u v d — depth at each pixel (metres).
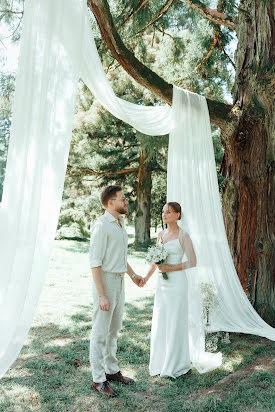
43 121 2.66
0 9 2.70
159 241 3.93
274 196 5.18
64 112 2.80
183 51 8.39
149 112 4.69
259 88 5.16
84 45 3.35
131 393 3.15
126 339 4.50
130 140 16.08
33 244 2.60
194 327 3.87
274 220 5.17
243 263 5.24
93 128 15.17
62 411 2.83
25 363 3.66
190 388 3.25
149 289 7.65
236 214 5.32
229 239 5.36
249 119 5.18
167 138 11.98
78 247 14.98
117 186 3.26
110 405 2.93
